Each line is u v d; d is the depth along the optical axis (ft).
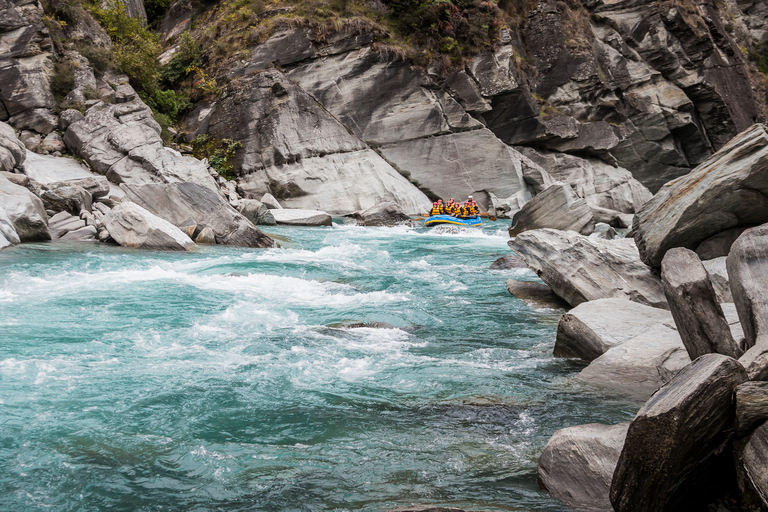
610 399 18.54
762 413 10.22
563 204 59.67
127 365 21.08
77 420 16.35
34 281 34.06
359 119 100.73
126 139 73.36
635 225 30.91
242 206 73.61
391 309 31.35
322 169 95.25
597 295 30.60
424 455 14.65
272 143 93.81
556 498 12.44
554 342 26.14
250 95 95.50
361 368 21.63
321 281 38.27
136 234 48.47
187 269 40.37
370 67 101.24
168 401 17.92
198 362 21.68
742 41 155.22
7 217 44.62
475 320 30.07
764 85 148.87
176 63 102.27
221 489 12.94
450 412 17.51
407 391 19.27
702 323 15.48
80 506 12.23
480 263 49.03
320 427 16.31
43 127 72.90
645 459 10.25
